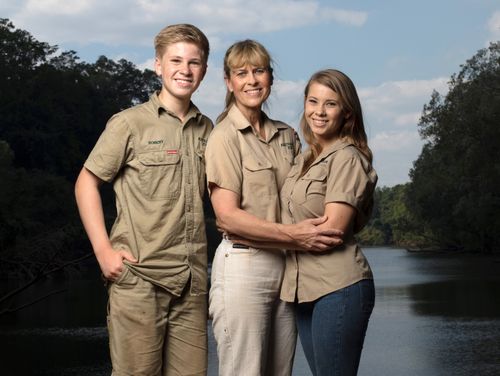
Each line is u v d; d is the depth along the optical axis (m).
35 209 39.44
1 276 31.81
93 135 66.75
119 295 4.06
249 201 3.95
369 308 3.82
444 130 49.56
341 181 3.77
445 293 29.72
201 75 4.18
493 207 50.28
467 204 52.12
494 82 46.16
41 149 57.94
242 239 3.88
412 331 19.14
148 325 4.05
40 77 60.38
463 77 49.56
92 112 67.06
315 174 3.85
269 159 4.02
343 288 3.76
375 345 17.09
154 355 4.09
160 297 4.10
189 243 4.12
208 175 3.94
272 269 3.93
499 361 14.65
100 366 13.98
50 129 59.25
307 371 13.70
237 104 4.10
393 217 138.00
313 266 3.83
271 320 4.03
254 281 3.90
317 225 3.73
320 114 3.89
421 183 70.62
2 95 56.00
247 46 4.03
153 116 4.14
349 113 3.92
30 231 36.28
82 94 64.06
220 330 4.00
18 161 58.22
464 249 74.19
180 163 4.11
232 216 3.85
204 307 4.21
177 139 4.13
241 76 4.04
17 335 17.83
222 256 3.99
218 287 4.00
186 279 4.10
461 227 64.81
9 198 35.38
